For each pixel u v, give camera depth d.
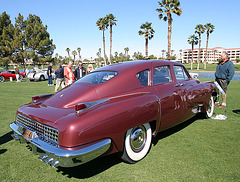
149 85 2.93
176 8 23.97
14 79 20.56
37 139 2.22
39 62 41.22
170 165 2.52
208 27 45.12
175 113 3.14
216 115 4.82
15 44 36.25
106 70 2.97
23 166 2.61
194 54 164.25
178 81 3.51
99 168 2.51
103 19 38.56
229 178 2.22
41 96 2.95
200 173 2.33
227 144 3.14
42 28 40.31
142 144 2.68
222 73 5.52
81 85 2.76
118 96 2.49
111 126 2.14
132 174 2.34
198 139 3.36
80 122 1.96
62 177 2.33
